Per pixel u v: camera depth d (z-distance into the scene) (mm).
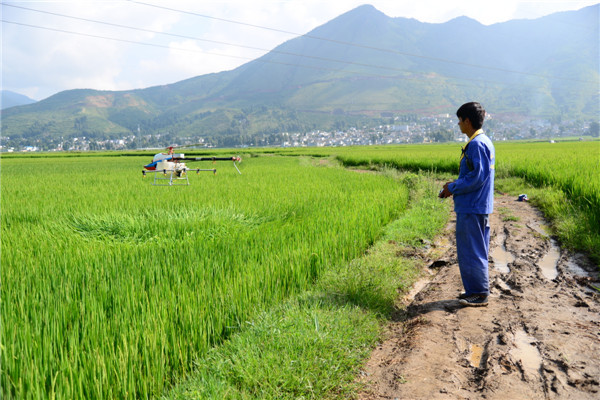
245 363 2840
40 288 3676
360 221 6961
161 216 7289
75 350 2527
